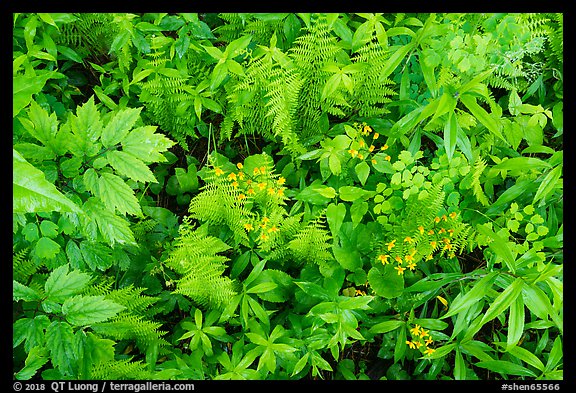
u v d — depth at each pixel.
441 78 2.66
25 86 1.41
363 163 2.58
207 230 2.76
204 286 2.48
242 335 2.67
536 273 2.20
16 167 0.82
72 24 2.79
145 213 2.84
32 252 2.10
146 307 2.59
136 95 3.05
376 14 2.61
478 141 2.91
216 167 2.62
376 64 2.71
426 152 3.09
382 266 2.75
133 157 1.93
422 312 2.78
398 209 2.67
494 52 2.64
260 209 2.86
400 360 2.88
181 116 2.95
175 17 2.70
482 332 3.03
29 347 1.84
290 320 2.67
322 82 2.79
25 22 2.48
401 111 2.94
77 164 1.97
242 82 2.79
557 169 2.24
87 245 2.17
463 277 2.55
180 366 2.48
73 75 3.09
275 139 3.11
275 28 2.92
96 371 2.24
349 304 2.39
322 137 2.98
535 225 2.72
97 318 1.87
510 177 3.07
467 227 2.79
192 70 2.94
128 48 2.75
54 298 1.87
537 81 2.95
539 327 2.46
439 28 2.47
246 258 2.75
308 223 2.71
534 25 2.75
